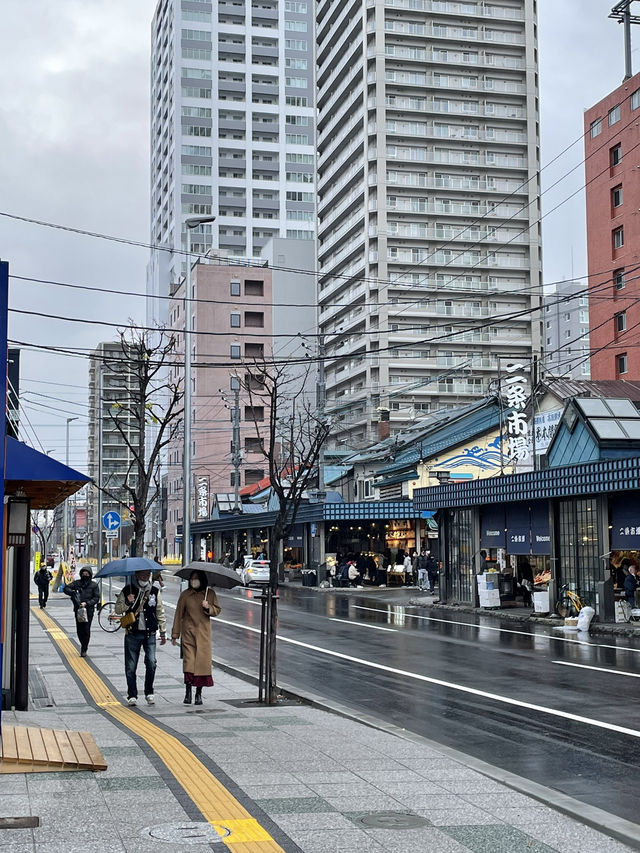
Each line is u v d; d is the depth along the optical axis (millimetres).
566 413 34000
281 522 17203
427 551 48875
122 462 112188
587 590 29969
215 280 107625
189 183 150750
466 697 15391
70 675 17734
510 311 103688
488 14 105750
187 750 9711
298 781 8453
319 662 20531
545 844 6691
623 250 67938
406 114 103938
